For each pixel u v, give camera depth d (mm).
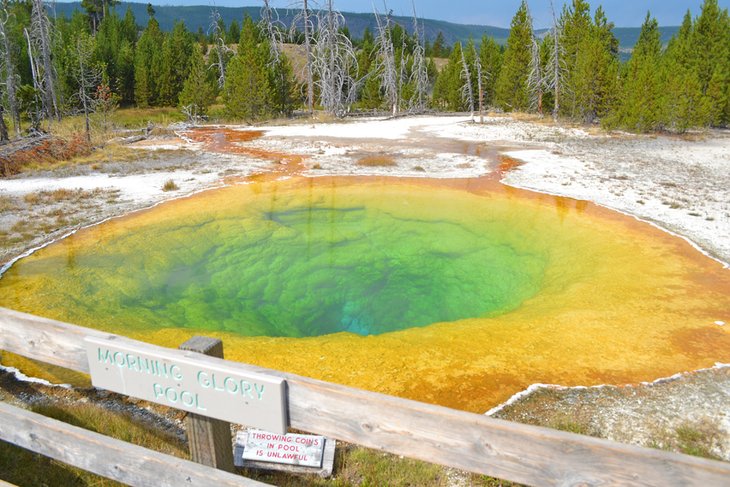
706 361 6160
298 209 13484
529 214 12688
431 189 15094
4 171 16953
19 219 12211
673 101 26375
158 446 4172
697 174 16828
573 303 7883
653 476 1801
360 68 54750
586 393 5496
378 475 3932
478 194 14531
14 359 6066
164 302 8578
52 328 2850
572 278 8984
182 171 17484
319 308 8633
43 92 33094
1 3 30453
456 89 44844
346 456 4113
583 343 6609
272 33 43250
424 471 3979
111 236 11172
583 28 35656
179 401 2449
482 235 11641
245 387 2275
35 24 33375
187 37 59281
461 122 33125
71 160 19609
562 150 21594
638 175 16672
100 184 15617
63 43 44812
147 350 2459
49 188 15109
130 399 5199
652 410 5184
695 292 8125
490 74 44625
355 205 13820
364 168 17922
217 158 19859
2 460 3805
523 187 15188
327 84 39625
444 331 7047
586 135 26281
